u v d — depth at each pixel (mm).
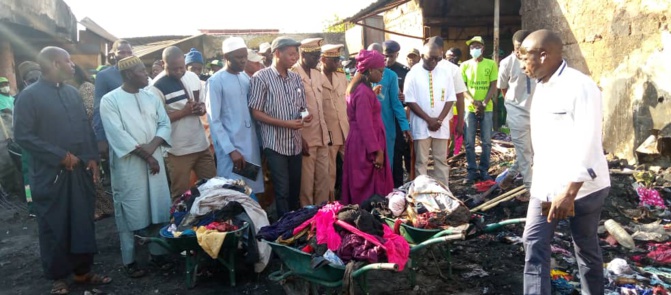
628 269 4844
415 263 4816
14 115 4770
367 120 5523
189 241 4867
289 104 5848
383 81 6734
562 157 3631
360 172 5641
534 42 3676
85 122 5117
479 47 8555
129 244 5430
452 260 5496
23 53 13469
